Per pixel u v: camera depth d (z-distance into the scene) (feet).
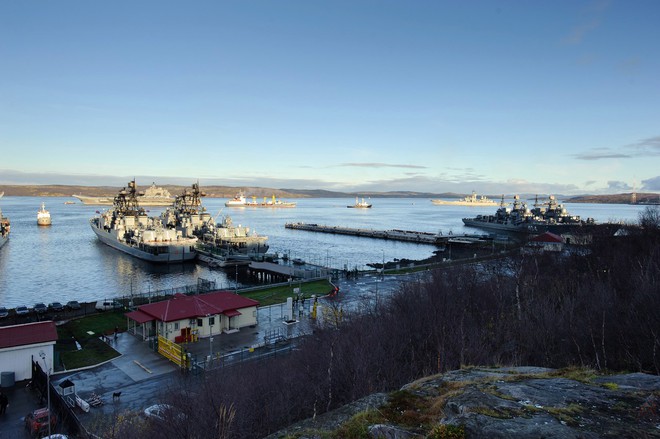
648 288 142.92
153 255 475.31
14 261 487.61
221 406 87.25
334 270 355.56
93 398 124.67
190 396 101.60
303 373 114.11
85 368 150.92
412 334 141.49
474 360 120.47
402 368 118.01
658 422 38.96
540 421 40.04
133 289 363.97
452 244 621.72
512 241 577.43
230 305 196.75
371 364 111.34
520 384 51.03
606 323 135.64
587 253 296.10
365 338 126.82
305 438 46.65
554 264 273.13
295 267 415.64
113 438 91.81
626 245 278.87
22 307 256.32
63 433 105.09
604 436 36.99
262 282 392.68
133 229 571.69
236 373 120.57
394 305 184.14
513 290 199.93
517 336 143.33
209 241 548.72
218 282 395.14
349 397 101.45
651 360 109.19
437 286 195.11
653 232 293.43
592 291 182.80
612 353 121.39
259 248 532.32
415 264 426.92
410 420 46.70
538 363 124.16
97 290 364.17
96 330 197.36
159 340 167.63
